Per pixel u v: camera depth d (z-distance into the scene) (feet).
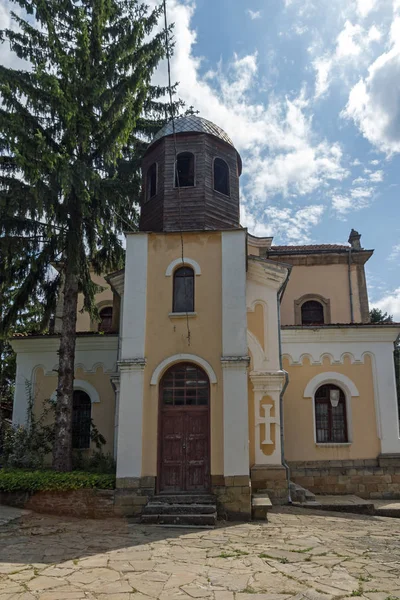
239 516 40.42
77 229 52.80
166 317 46.65
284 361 60.34
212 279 47.44
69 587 23.04
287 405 59.11
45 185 47.11
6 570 25.72
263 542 32.09
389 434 57.06
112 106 52.16
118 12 57.72
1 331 53.01
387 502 51.47
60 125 53.06
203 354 45.29
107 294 77.36
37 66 51.55
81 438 59.57
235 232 48.42
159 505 39.99
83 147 52.60
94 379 60.29
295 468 56.80
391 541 32.60
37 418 59.36
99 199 51.57
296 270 80.07
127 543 31.99
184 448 43.91
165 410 44.91
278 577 24.57
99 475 43.80
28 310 56.90
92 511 41.27
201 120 55.57
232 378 43.96
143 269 48.24
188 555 28.81
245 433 42.42
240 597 21.77
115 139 52.13
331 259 79.82
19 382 60.85
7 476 44.34
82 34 52.80
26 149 45.80
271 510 44.86
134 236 49.37
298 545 31.12
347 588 22.91
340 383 59.36
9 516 39.58
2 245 49.60
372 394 58.70
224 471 41.68
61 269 57.36
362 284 78.64
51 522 38.88
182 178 55.42
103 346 60.95
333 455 57.26
